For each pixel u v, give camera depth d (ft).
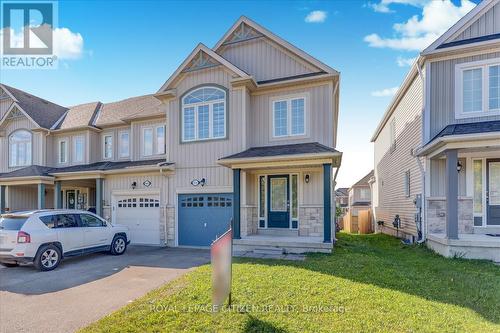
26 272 25.14
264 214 37.09
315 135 35.47
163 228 40.52
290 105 36.78
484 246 26.73
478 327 13.01
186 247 38.58
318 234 34.53
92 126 50.93
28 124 53.21
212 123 38.50
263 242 31.24
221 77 38.24
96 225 31.73
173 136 40.50
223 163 33.45
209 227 38.37
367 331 12.84
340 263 24.75
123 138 50.47
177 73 39.75
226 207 37.78
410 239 41.96
